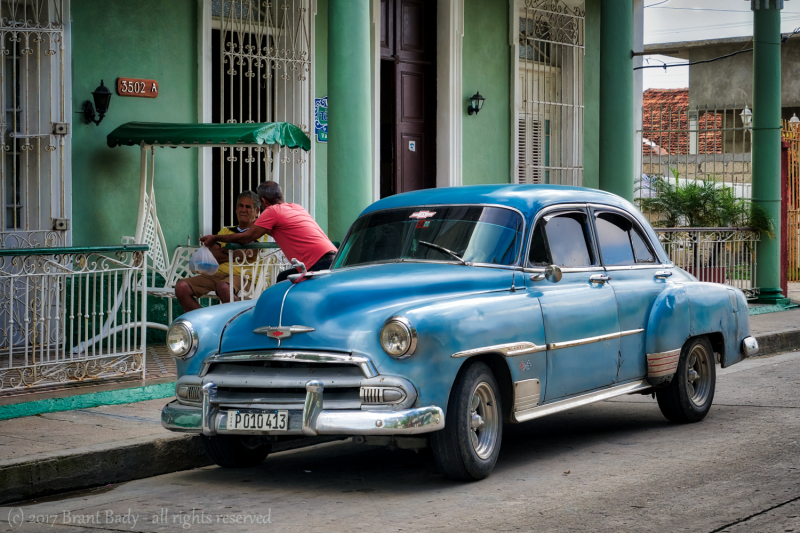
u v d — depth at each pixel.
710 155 20.75
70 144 9.66
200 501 5.47
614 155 11.73
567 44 14.80
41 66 9.52
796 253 18.45
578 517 4.85
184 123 9.84
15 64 9.16
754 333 11.80
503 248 6.21
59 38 9.46
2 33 9.03
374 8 12.43
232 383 5.55
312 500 5.40
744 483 5.47
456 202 6.60
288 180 11.56
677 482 5.55
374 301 5.54
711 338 7.81
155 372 8.55
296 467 6.35
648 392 7.47
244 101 11.31
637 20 17.02
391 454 6.69
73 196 9.83
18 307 7.93
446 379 5.36
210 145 9.69
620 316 6.77
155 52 10.46
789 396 8.50
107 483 6.04
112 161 10.11
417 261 6.29
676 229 13.26
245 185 11.30
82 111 9.91
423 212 6.63
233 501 5.45
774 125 14.61
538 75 14.61
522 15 14.36
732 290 7.95
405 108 13.23
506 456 6.46
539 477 5.79
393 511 5.08
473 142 13.77
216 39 11.06
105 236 10.05
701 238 13.80
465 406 5.50
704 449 6.46
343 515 5.04
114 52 10.15
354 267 6.27
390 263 6.29
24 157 9.48
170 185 10.57
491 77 13.98
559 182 14.93
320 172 11.79
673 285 7.32
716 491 5.30
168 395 7.96
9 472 5.61
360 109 9.09
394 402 5.20
